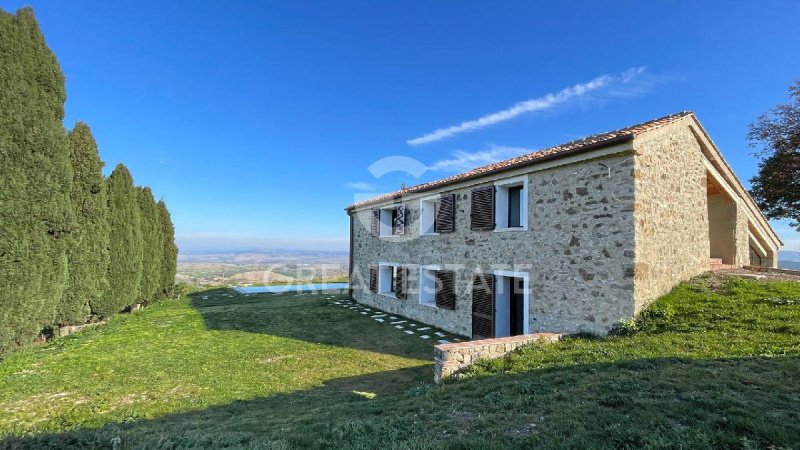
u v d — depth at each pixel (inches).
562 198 296.0
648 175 266.1
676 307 257.8
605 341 237.1
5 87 281.0
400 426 146.1
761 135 631.8
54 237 320.2
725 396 135.0
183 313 548.1
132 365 291.3
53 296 318.3
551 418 136.1
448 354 219.6
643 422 122.6
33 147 298.2
